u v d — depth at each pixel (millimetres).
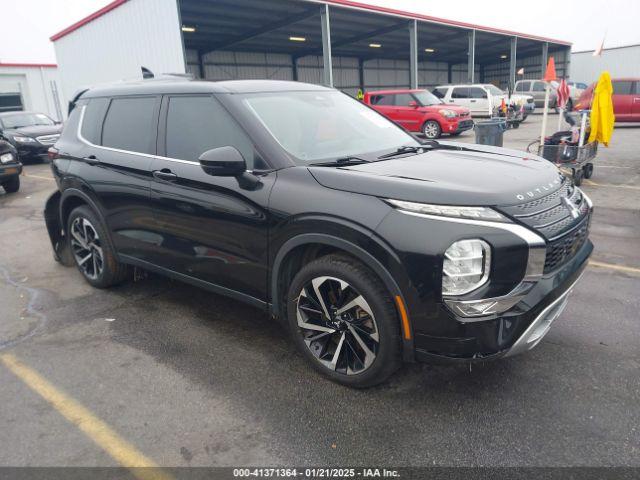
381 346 2496
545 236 2318
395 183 2459
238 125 3051
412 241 2277
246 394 2748
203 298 4094
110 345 3354
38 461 2295
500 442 2299
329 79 20047
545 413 2488
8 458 2318
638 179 8430
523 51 39500
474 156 3256
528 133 17453
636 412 2469
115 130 3889
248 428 2469
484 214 2260
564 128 18703
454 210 2275
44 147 13648
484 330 2268
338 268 2555
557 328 3350
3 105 27641
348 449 2299
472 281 2246
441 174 2666
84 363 3137
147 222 3596
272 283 2898
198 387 2832
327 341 2840
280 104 3305
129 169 3635
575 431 2352
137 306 3973
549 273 2434
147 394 2785
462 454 2236
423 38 30219
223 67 29547
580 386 2697
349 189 2541
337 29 25266
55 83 29328
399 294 2352
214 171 2793
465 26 26953
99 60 18312
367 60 37281
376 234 2361
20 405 2727
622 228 5641
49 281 4621
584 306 3674
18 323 3744
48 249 5688
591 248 2908
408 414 2525
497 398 2623
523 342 2383
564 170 8352
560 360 2955
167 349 3279
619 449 2225
